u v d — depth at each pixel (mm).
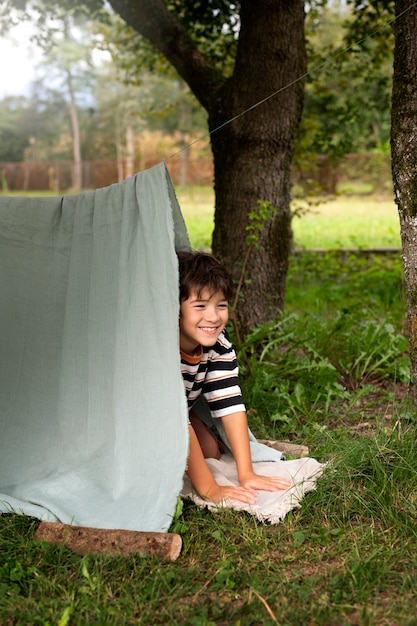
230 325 5102
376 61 7840
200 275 2951
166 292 2910
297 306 7539
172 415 2902
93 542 2703
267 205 5137
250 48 5305
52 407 3418
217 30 7090
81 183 31500
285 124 5391
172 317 2883
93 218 3281
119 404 3055
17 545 2756
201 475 3066
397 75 3342
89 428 3242
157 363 2939
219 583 2473
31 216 3434
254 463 3381
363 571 2486
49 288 3438
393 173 3428
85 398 3301
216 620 2287
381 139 26750
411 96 3289
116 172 29234
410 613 2281
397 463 3213
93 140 52156
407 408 4078
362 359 4969
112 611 2293
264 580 2482
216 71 5727
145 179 3025
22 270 3479
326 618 2256
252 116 5336
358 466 3211
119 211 3170
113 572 2545
